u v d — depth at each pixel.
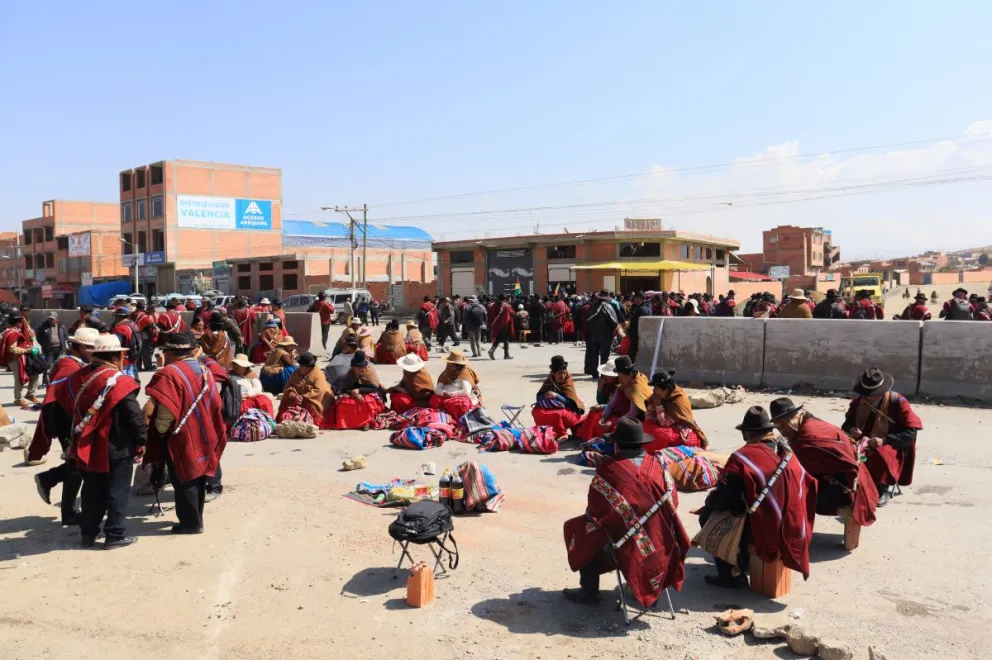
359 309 39.94
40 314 34.12
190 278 67.50
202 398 6.45
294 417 10.62
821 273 96.88
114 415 6.14
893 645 4.41
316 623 4.83
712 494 5.22
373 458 9.12
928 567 5.52
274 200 76.12
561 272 48.16
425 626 4.77
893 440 6.60
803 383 12.74
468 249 51.91
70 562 5.90
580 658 4.34
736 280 60.84
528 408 12.26
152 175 72.00
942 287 96.19
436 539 5.47
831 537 6.21
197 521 6.52
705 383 13.67
